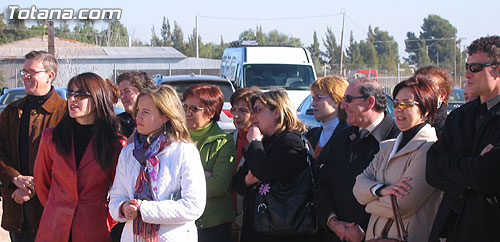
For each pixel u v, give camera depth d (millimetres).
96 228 3939
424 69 4367
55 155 3975
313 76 16469
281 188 4059
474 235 3082
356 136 3957
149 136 3561
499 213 3035
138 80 5121
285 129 4203
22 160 4645
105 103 4070
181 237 3465
